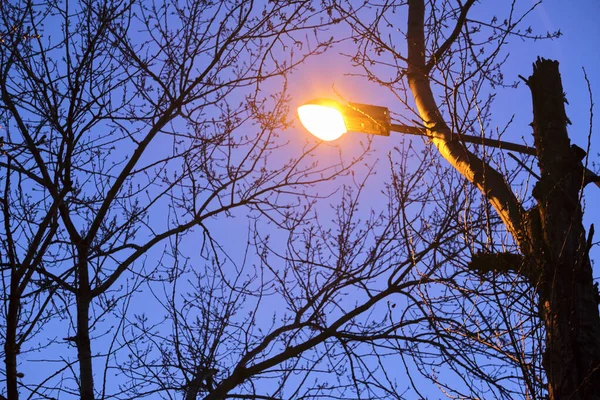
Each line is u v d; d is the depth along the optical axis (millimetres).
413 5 6281
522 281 4730
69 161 5973
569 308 4316
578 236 4547
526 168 4883
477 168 5043
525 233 4668
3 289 5188
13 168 5457
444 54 5707
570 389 4129
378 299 5949
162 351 6766
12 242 5133
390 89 5750
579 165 4824
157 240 6602
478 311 4906
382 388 5855
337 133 5770
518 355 4410
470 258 5188
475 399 5070
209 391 6820
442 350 5348
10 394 5129
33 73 5879
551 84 5234
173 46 6441
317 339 5969
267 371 6305
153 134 6305
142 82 6363
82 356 5988
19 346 5199
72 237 6363
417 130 5609
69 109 5887
